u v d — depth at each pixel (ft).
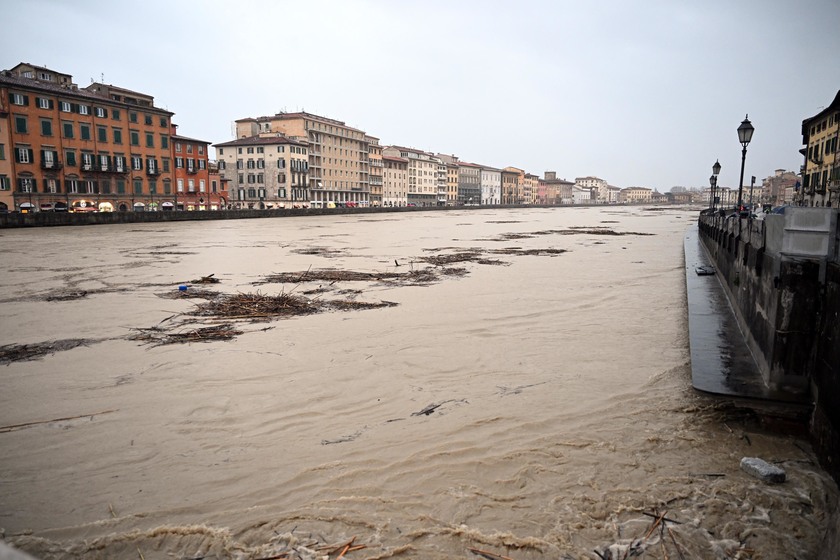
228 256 93.97
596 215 341.41
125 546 15.31
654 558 14.53
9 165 200.64
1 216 157.48
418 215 328.70
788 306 22.53
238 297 52.65
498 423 23.13
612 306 48.65
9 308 48.49
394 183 471.62
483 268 76.13
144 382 28.73
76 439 22.06
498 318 43.65
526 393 26.76
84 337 38.22
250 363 31.86
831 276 20.44
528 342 36.40
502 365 31.35
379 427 22.89
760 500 17.12
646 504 16.97
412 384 28.19
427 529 15.85
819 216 21.70
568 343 36.17
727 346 30.94
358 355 33.37
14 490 18.28
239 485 18.40
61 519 16.62
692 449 20.63
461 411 24.50
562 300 51.49
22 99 204.54
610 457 20.01
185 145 277.85
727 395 22.74
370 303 49.83
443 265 80.07
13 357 33.47
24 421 23.88
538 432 22.24
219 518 16.56
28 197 206.80
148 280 65.46
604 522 16.10
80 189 226.17
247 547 15.17
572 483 18.24
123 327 41.06
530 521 16.17
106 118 235.40
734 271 40.86
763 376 25.11
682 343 36.11
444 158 586.45
